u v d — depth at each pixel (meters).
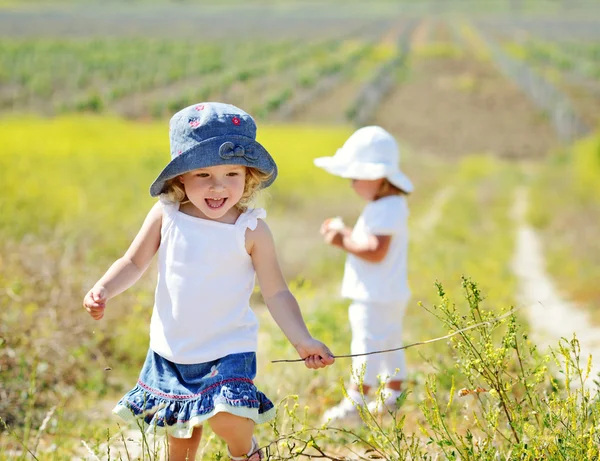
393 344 4.79
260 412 3.07
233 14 146.62
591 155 25.45
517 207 20.16
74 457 4.05
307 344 3.09
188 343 3.11
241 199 3.25
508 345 2.91
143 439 2.99
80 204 10.16
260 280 3.24
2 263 6.05
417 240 13.21
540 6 194.12
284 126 36.56
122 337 5.88
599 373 3.15
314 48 77.38
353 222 14.64
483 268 10.50
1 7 139.88
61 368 5.08
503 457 3.00
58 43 68.19
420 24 120.69
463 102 46.44
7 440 4.16
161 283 3.20
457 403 4.38
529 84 49.91
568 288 9.87
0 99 39.59
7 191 11.12
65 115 36.12
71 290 6.05
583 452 2.80
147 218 3.29
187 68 56.03
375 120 41.03
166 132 27.33
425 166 27.50
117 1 184.50
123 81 48.91
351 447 3.99
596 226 15.17
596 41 93.88
